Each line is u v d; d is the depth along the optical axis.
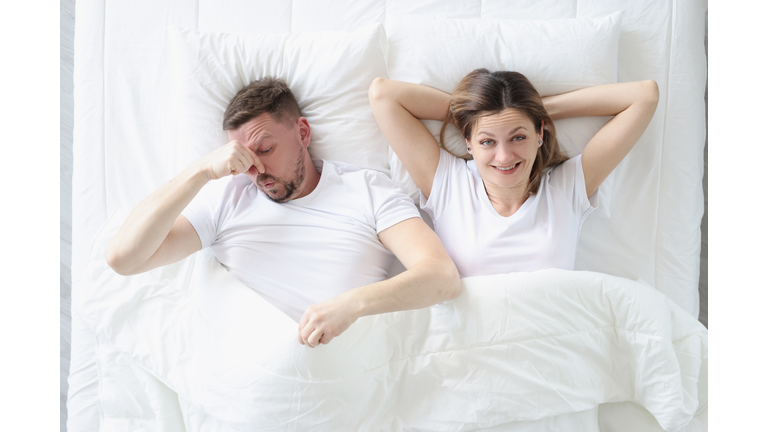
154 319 1.42
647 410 1.41
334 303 1.20
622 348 1.37
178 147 1.59
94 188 1.66
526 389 1.29
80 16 1.69
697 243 1.62
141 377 1.42
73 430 1.52
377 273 1.47
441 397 1.29
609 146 1.45
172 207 1.25
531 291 1.32
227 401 1.27
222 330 1.33
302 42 1.55
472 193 1.50
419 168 1.51
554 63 1.49
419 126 1.50
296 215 1.45
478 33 1.52
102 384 1.46
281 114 1.42
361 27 1.59
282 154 1.41
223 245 1.44
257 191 1.49
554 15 1.59
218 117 1.53
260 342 1.24
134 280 1.45
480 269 1.45
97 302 1.45
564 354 1.32
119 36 1.67
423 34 1.53
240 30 1.65
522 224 1.45
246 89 1.44
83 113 1.68
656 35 1.57
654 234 1.60
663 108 1.58
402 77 1.54
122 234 1.27
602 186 1.53
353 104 1.54
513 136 1.34
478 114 1.35
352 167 1.54
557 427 1.32
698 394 1.41
